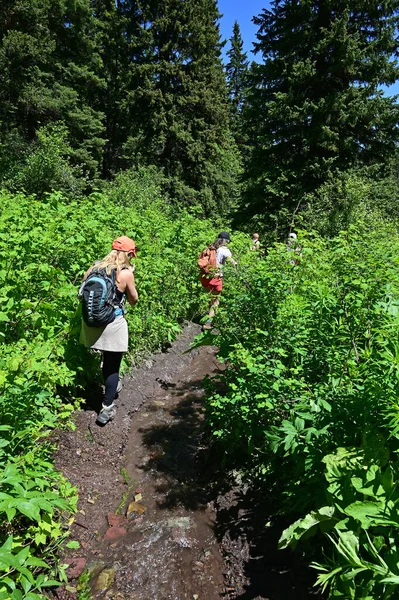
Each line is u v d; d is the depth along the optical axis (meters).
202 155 30.20
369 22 16.03
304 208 14.91
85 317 3.82
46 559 2.61
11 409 2.63
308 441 2.28
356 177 13.59
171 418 4.51
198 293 7.45
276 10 17.14
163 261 6.26
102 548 2.90
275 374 2.68
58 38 23.78
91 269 3.94
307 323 3.03
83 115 23.62
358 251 3.80
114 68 32.53
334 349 2.72
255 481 3.22
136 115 30.30
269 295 3.25
